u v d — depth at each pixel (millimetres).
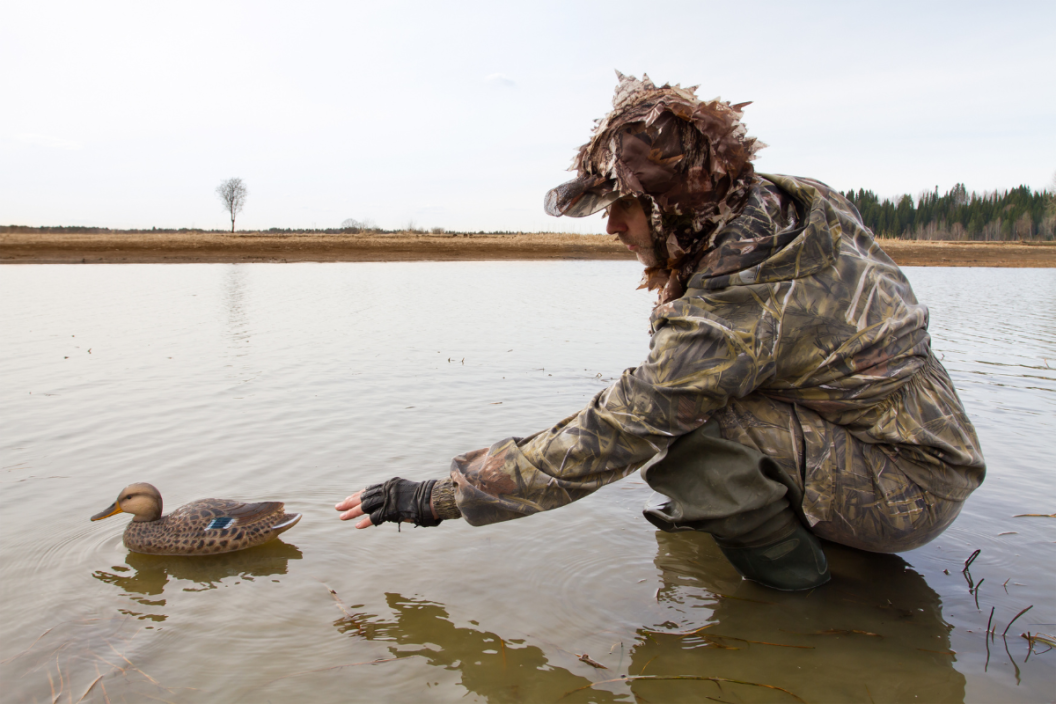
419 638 2652
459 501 2533
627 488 4184
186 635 2686
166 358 8016
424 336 9828
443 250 41219
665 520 2801
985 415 5543
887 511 2621
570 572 3156
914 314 2562
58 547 3438
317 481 4176
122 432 5094
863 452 2600
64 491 4051
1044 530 3496
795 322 2393
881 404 2527
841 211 2600
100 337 9641
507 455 2549
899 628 2672
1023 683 2336
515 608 2861
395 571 3193
